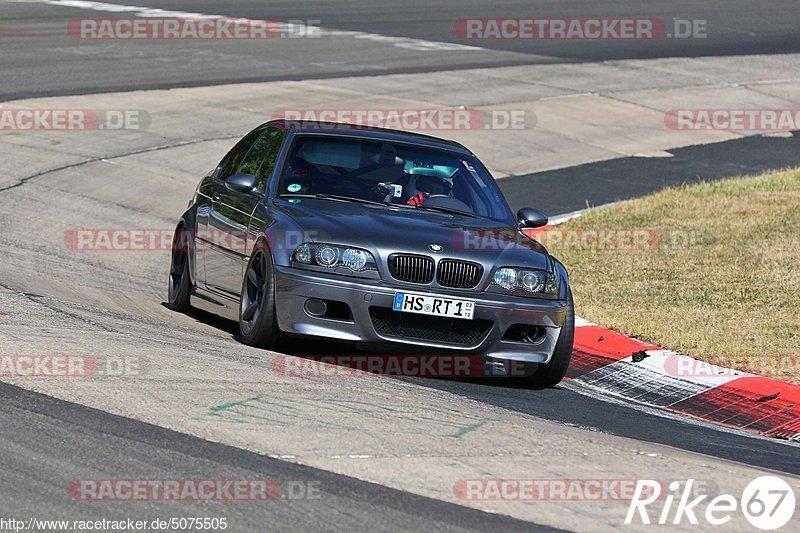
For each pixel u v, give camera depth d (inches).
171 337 1002.1
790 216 1849.2
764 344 1195.3
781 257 1593.3
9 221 1573.6
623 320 1268.5
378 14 4035.4
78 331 962.7
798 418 1005.8
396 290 944.9
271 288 968.9
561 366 1021.8
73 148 2074.3
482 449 744.3
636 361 1141.1
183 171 2041.1
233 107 2506.2
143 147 2144.4
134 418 735.1
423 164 1114.1
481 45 3540.8
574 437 812.6
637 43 3727.9
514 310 971.3
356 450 710.5
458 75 3038.9
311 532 577.6
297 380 876.0
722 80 3250.5
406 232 982.4
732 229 1774.1
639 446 816.9
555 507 644.7
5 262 1305.4
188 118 2384.4
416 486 657.6
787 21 4269.2
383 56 3243.1
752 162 2440.9
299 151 1096.2
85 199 1785.2
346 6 4212.6
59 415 729.0
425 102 2709.2
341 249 953.5
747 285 1455.5
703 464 778.8
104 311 1099.9
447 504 633.6
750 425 994.7
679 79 3230.8
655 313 1326.3
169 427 722.8
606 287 1457.9
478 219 1071.0
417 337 959.6
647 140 2596.0
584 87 3041.3
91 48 3051.2
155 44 3184.1
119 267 1429.6
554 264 1038.4
